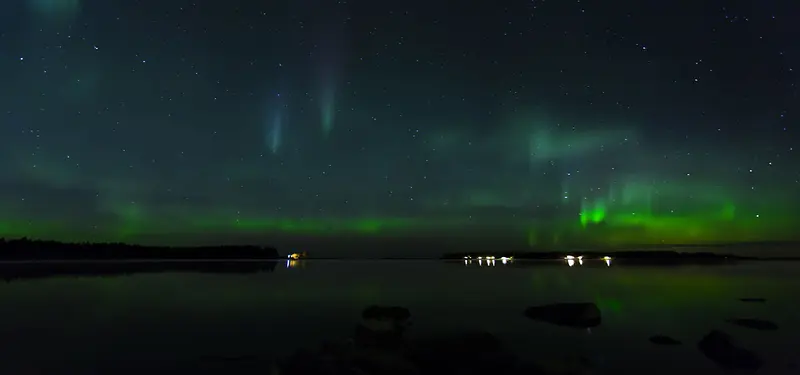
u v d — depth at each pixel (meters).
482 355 8.21
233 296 16.50
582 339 9.94
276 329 11.16
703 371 7.83
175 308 13.95
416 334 9.70
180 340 10.11
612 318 12.16
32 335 10.60
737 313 12.80
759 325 11.03
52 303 14.77
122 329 11.18
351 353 8.05
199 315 12.87
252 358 8.72
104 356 8.92
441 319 11.80
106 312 13.31
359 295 16.86
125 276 23.55
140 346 9.59
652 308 13.72
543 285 20.41
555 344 9.51
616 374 7.66
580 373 7.68
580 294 17.17
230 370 8.04
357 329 9.97
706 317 12.26
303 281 22.05
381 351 8.27
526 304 14.59
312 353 7.98
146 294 16.84
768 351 8.86
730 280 22.47
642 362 8.30
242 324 11.73
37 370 8.17
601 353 8.84
